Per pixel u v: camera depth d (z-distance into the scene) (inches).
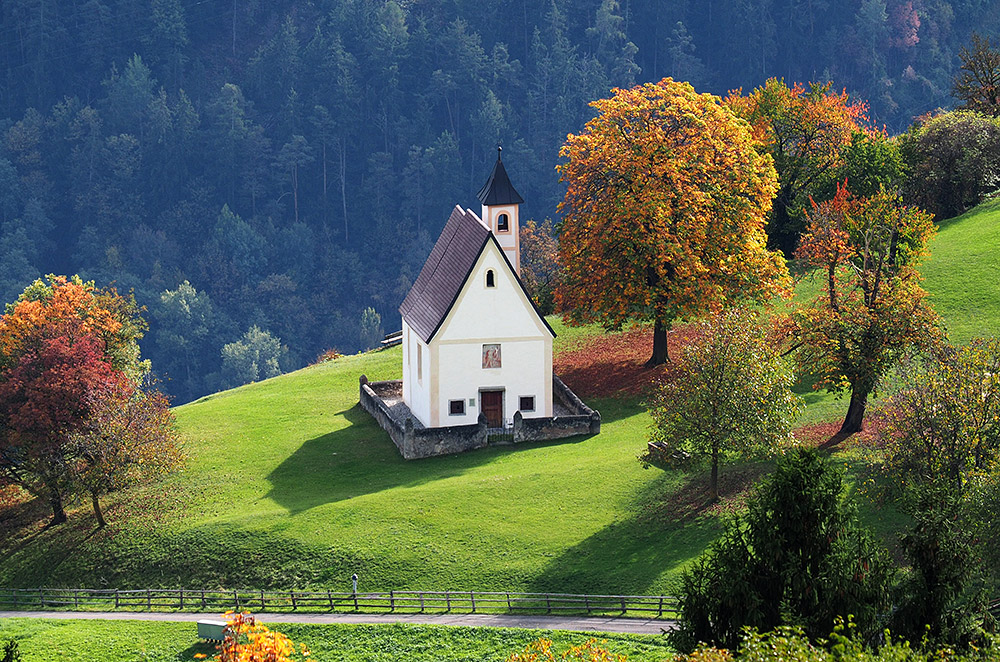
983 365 2952.8
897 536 2760.8
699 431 3292.3
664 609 2859.3
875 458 3196.4
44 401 3885.3
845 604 2006.6
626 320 4451.3
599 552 3211.1
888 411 3011.8
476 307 4092.0
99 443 3750.0
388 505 3580.2
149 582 3452.3
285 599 3208.7
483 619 2977.4
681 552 3129.9
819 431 3727.9
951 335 4279.0
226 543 3508.9
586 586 3068.4
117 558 3582.7
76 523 3863.2
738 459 3590.1
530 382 4156.0
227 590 3314.5
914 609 2031.3
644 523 3316.9
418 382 4303.6
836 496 2066.9
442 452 4047.7
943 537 2036.2
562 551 3245.6
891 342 3432.6
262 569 3373.5
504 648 2802.7
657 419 3408.0
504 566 3216.0
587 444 3996.1
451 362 4104.3
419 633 2918.3
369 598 3147.1
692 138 4471.0
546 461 3855.8
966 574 2041.1
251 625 1887.3
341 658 2861.7
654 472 3604.8
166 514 3794.3
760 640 1812.3
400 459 4047.7
